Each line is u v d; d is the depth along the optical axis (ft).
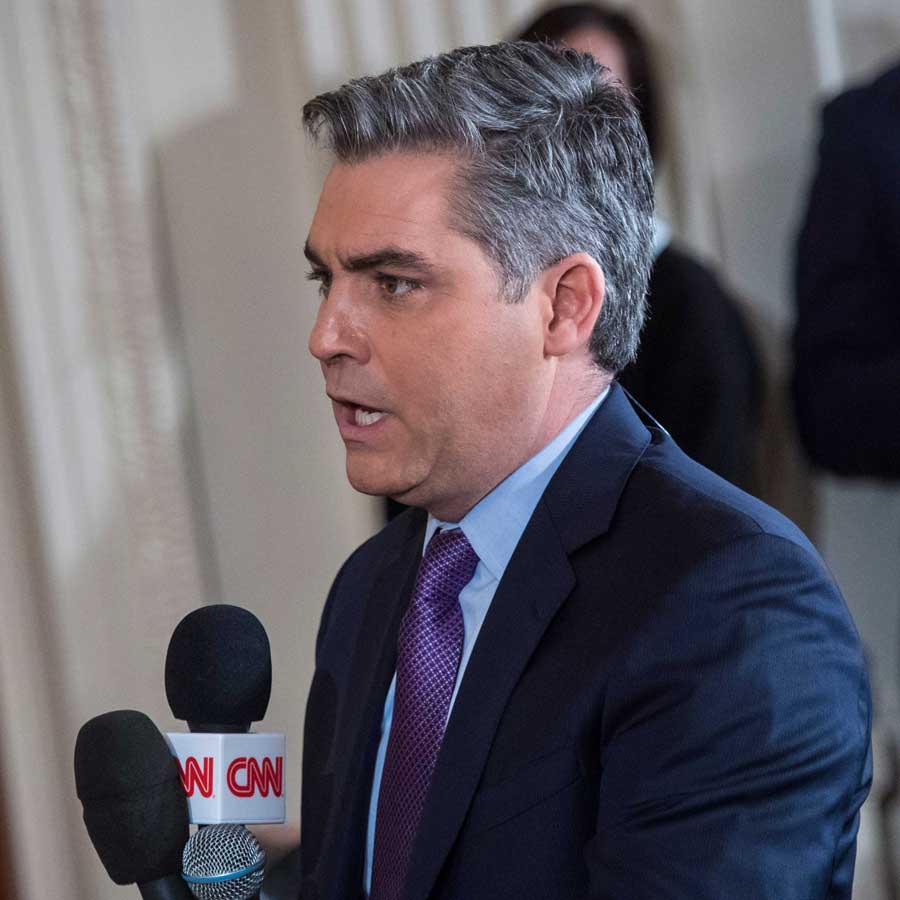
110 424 37.24
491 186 15.40
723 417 30.76
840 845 14.96
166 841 15.98
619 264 16.34
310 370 39.01
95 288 37.04
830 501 39.22
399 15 38.17
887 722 38.70
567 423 16.63
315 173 38.01
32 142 36.63
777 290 40.57
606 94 16.38
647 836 14.32
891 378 33.45
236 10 38.32
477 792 15.37
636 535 15.65
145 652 37.50
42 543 37.09
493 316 15.57
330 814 17.61
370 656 18.30
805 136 40.16
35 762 37.27
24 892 37.37
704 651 14.62
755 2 40.14
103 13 36.78
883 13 40.65
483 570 16.69
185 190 38.17
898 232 34.30
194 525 38.01
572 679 15.19
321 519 39.17
